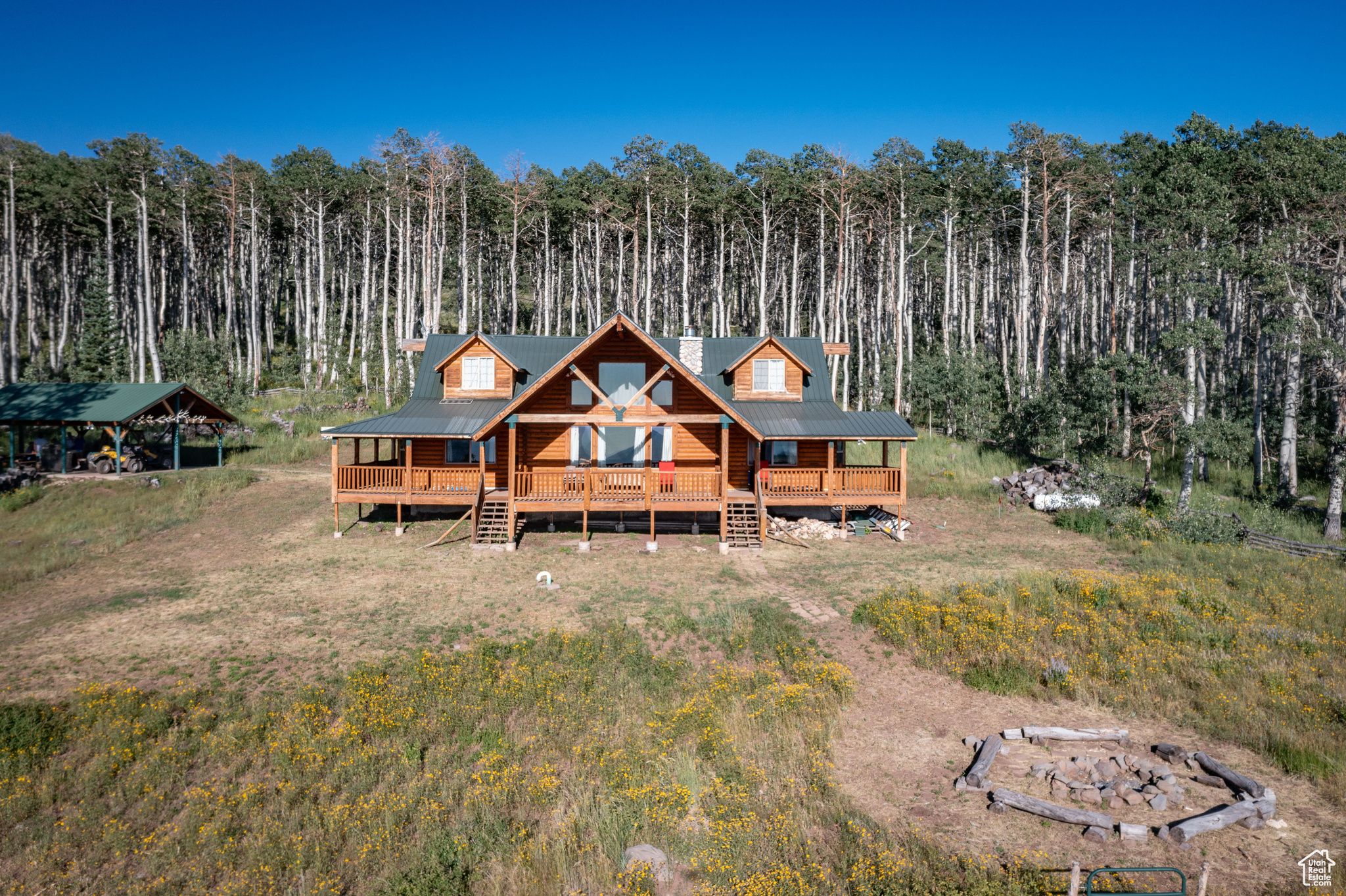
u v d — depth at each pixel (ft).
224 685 43.14
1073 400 115.03
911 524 87.92
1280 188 103.65
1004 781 34.37
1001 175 173.17
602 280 253.24
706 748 36.88
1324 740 36.50
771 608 57.93
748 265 235.20
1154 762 35.99
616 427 88.38
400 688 42.83
